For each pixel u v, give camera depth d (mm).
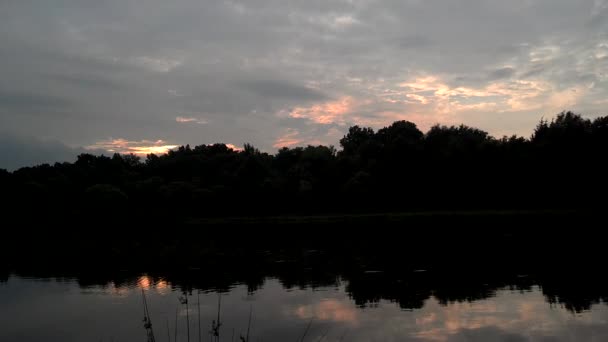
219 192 87250
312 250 31688
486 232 39312
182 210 83312
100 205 71312
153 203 85875
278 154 108375
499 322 13656
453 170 78375
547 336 12391
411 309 15297
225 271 24141
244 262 27125
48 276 24797
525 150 74125
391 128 104500
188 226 66562
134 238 46219
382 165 84375
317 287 19234
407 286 18781
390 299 16719
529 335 12508
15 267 28594
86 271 26016
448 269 22141
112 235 50594
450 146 81438
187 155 113125
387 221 64125
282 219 80438
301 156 100000
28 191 73812
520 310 14750
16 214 65750
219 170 100375
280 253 30594
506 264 22781
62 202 75125
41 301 18797
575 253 25203
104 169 104188
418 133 97688
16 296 19875
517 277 19625
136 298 18609
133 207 78500
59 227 61875
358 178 83875
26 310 17312
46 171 98562
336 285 19484
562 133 68562
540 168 69500
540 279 19062
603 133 65000
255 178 90875
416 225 53000
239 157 104500
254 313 15445
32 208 68812
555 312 14391
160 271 25000
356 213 84375
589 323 13281
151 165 109062
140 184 88688
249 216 86375
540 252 26094
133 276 23781
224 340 12875
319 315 14961
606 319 13555
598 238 31438
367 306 15852
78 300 18703
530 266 21969
